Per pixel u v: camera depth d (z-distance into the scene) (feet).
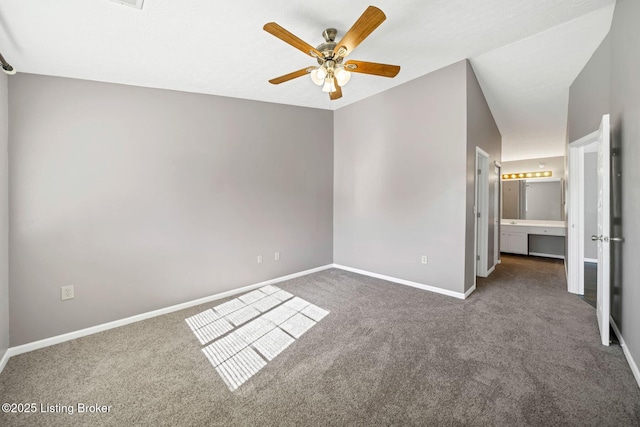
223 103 10.63
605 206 6.88
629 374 5.82
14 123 7.01
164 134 9.28
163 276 9.36
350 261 14.26
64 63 7.16
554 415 4.77
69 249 7.76
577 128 10.37
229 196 10.85
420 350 6.88
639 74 5.56
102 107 8.18
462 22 7.28
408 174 11.61
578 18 7.32
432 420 4.72
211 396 5.41
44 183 7.39
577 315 8.81
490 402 5.10
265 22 6.52
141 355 6.87
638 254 5.74
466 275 10.39
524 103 12.74
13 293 7.04
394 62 9.60
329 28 6.99
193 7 5.81
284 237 12.73
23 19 5.61
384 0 6.22
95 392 5.58
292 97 11.73
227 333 7.91
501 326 8.10
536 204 19.70
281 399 5.30
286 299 10.40
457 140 10.02
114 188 8.39
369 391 5.48
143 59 7.50
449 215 10.43
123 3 5.47
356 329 8.03
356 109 13.53
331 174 14.71
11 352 6.96
